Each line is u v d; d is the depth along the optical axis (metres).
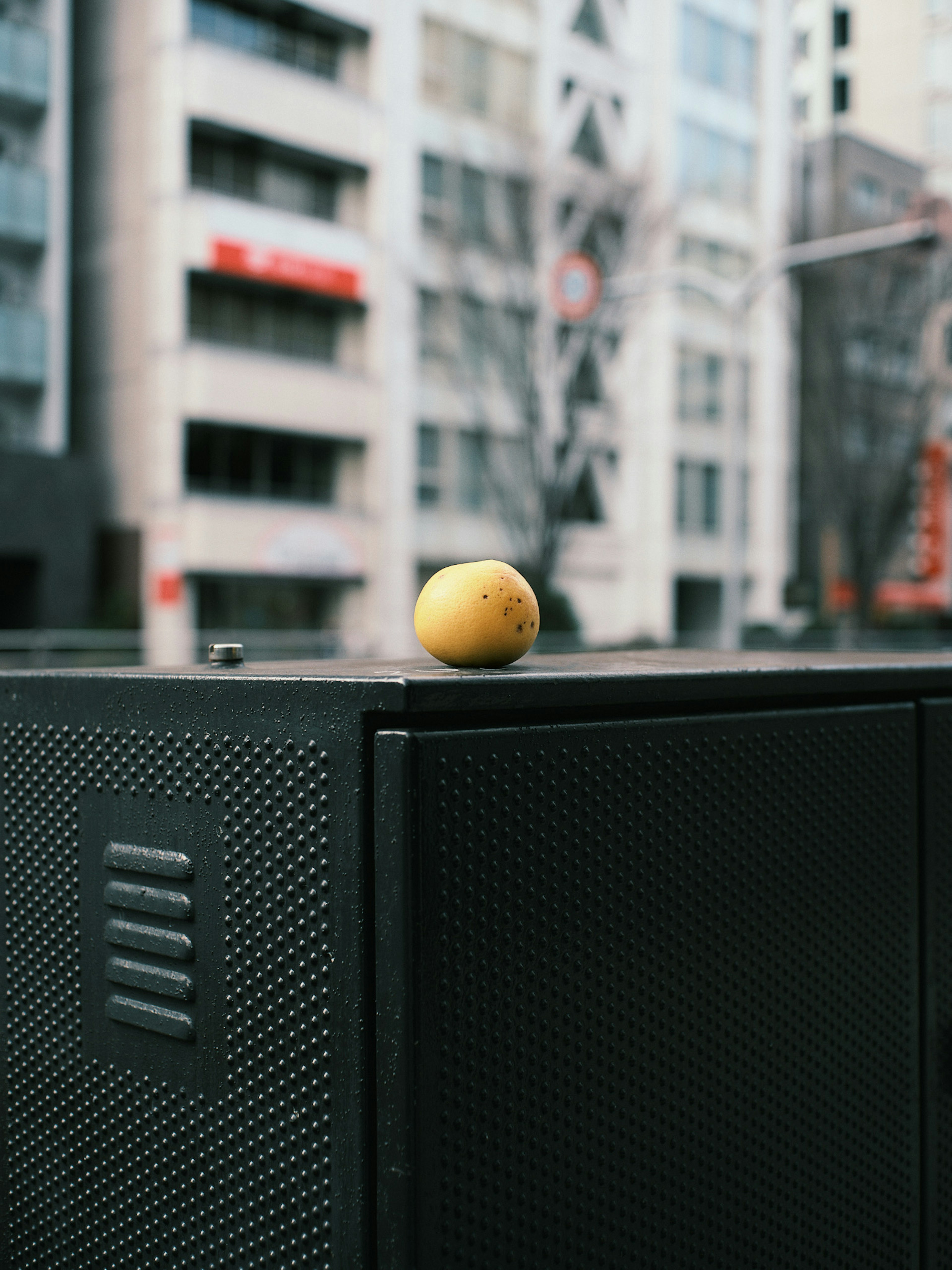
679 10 27.73
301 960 1.01
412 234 23.83
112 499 21.92
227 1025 1.08
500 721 1.01
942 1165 1.52
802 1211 1.31
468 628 1.16
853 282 19.12
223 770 1.08
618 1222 1.09
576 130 26.38
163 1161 1.15
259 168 22.27
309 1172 1.00
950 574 27.47
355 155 22.95
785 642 25.06
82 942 1.25
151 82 20.88
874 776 1.44
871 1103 1.42
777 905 1.29
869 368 20.30
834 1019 1.37
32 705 1.31
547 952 1.03
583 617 28.27
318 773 0.99
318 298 23.00
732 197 29.08
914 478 21.22
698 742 1.20
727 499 13.95
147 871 1.16
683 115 28.08
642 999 1.13
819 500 22.08
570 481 20.75
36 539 19.89
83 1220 1.25
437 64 24.22
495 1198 0.98
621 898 1.11
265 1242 1.04
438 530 24.77
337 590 23.69
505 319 19.77
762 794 1.27
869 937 1.42
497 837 0.99
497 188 19.80
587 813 1.08
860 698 1.45
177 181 20.77
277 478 22.84
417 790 0.93
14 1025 1.35
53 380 20.34
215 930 1.09
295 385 22.31
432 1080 0.93
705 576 31.09
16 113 20.19
